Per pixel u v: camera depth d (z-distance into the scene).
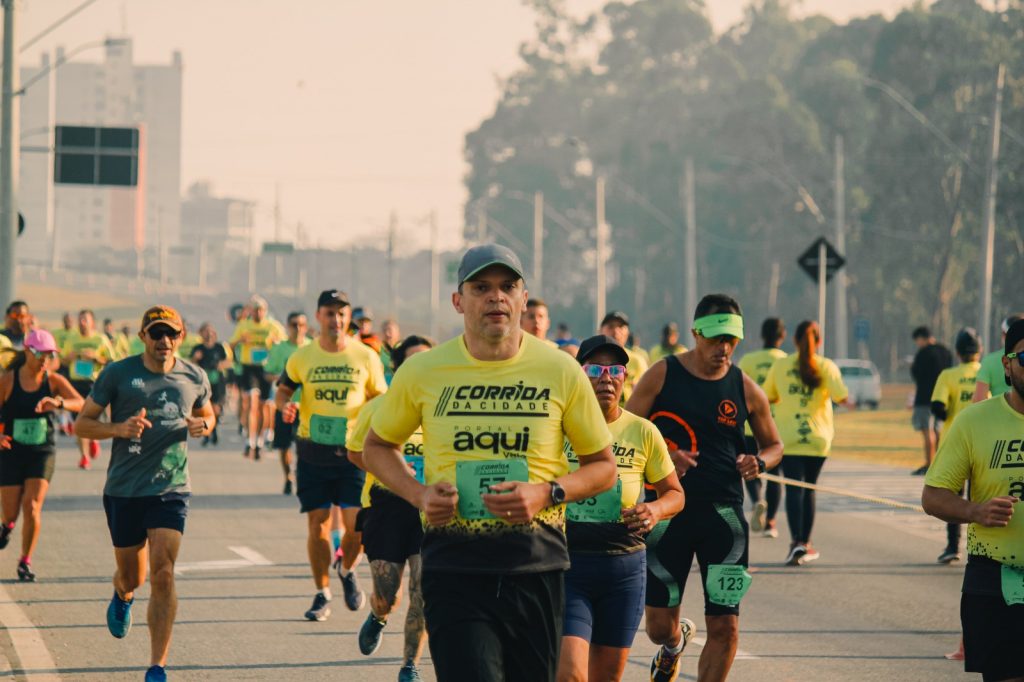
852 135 159.62
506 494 9.21
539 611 9.48
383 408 9.80
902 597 20.97
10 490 21.59
